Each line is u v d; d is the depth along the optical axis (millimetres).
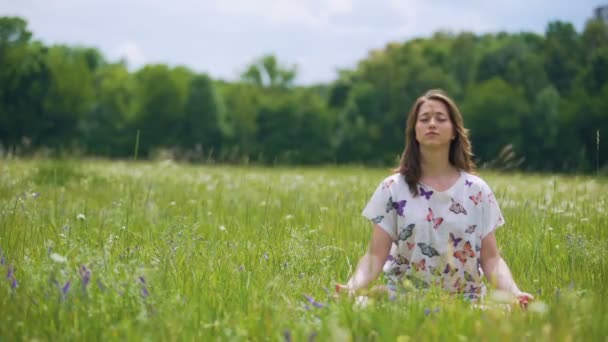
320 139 66250
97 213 7180
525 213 6898
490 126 56719
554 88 60719
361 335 2922
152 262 4281
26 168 11641
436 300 3387
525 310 3441
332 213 7105
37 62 60406
